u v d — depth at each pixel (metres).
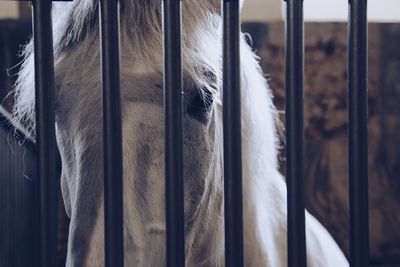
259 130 1.66
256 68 1.73
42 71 1.08
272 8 3.83
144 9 1.34
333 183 3.85
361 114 1.13
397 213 3.94
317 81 3.87
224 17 1.11
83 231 1.29
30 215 2.05
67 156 1.38
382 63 3.98
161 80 1.31
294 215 1.12
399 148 3.98
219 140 1.58
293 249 1.12
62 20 1.38
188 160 1.41
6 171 1.94
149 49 1.32
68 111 1.33
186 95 1.36
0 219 2.07
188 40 1.37
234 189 1.11
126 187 1.31
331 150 3.86
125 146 1.30
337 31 3.86
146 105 1.31
